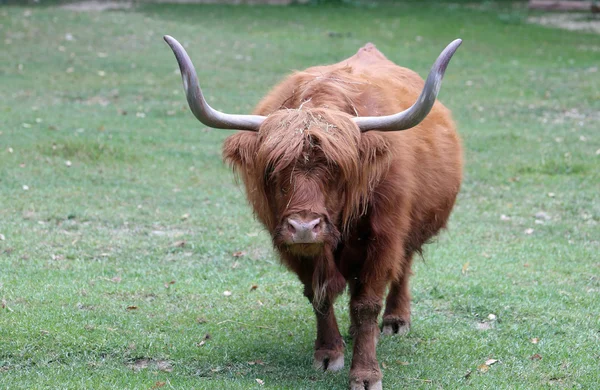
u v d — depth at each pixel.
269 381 13.91
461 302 18.09
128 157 30.61
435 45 61.09
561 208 26.23
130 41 56.38
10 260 19.70
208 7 76.50
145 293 18.03
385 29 67.06
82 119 36.81
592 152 33.28
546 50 59.91
